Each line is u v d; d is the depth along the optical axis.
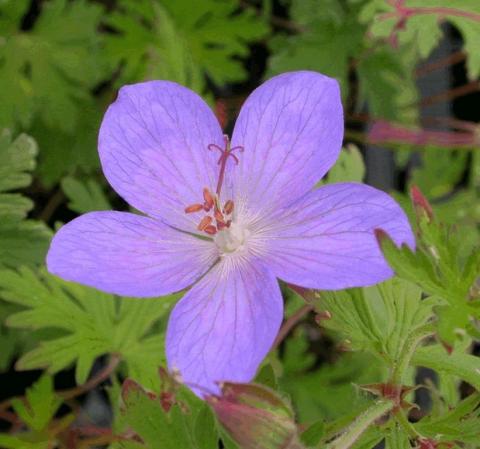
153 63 0.22
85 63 0.24
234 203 0.16
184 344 0.15
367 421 0.16
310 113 0.15
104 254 0.15
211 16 0.25
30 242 0.20
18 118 0.23
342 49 0.25
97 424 0.24
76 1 0.24
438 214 0.24
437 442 0.16
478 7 0.22
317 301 0.16
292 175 0.16
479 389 0.17
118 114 0.15
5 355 0.22
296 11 0.26
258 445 0.14
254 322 0.15
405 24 0.22
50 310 0.20
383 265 0.14
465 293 0.14
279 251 0.15
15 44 0.23
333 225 0.15
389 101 0.25
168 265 0.16
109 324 0.20
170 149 0.16
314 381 0.24
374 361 0.22
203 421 0.16
